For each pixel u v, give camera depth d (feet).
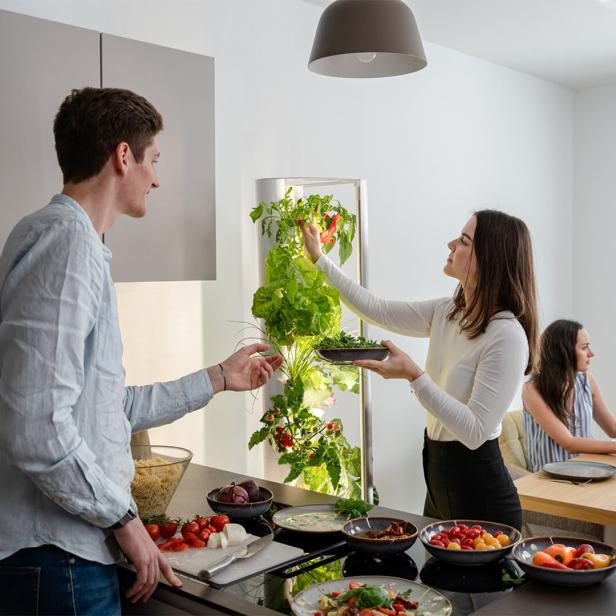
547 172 17.38
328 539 5.98
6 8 8.36
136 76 7.60
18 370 4.17
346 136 12.44
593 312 18.11
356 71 7.98
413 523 6.23
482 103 15.34
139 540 4.68
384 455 13.42
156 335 10.02
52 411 4.17
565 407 12.26
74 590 4.58
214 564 5.30
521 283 7.61
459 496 7.71
